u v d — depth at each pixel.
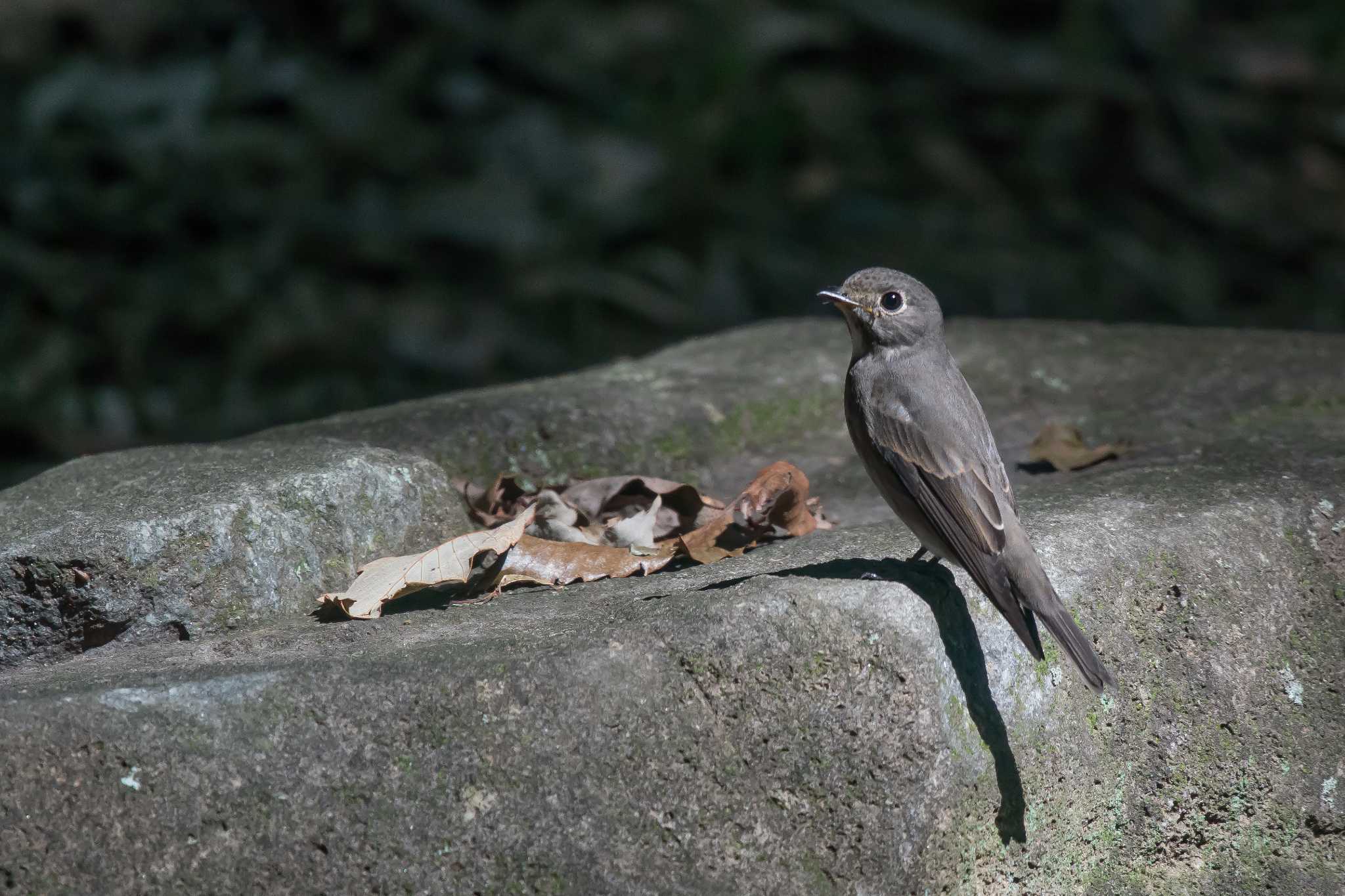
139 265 17.25
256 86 18.98
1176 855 7.13
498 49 20.33
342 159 18.59
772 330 12.16
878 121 21.34
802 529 8.25
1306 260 20.42
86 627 6.69
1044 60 22.22
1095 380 10.60
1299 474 8.07
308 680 5.65
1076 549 6.91
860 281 7.45
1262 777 7.27
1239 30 24.58
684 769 5.74
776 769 5.80
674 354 11.39
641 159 19.42
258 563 6.91
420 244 17.95
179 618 6.75
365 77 19.72
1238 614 7.24
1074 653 5.96
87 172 17.91
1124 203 21.06
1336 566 7.59
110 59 19.27
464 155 19.02
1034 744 6.42
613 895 5.65
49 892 5.38
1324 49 24.19
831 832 5.82
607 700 5.72
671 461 9.58
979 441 7.00
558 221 18.56
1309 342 11.27
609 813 5.68
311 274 17.42
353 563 7.25
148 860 5.44
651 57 21.14
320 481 7.21
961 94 21.81
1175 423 9.78
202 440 15.57
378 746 5.61
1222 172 21.80
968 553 6.58
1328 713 7.41
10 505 7.30
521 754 5.66
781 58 21.92
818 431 10.34
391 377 16.53
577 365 17.02
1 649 6.68
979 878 6.18
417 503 7.59
